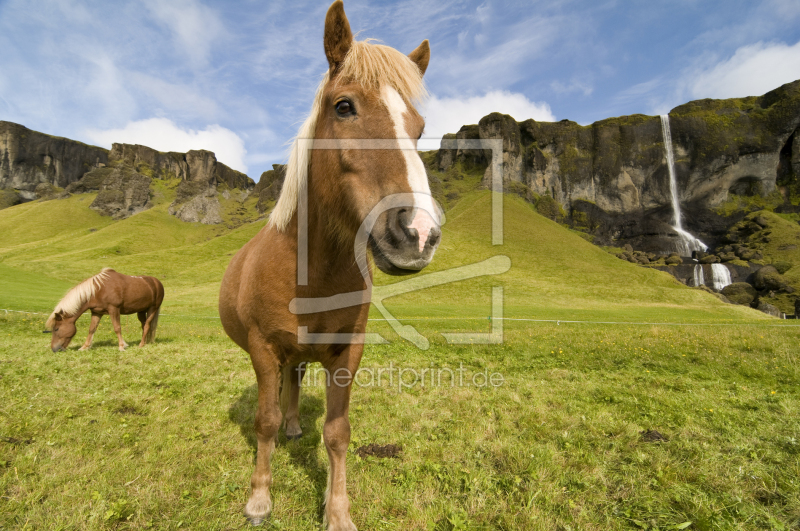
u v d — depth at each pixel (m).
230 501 2.54
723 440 3.43
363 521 2.37
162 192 143.50
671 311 37.09
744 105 99.56
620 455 3.20
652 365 6.71
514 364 6.92
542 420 3.99
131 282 8.38
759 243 79.19
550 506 2.46
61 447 3.21
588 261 60.81
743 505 2.44
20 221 109.88
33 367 5.94
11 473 2.74
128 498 2.52
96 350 7.72
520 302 39.69
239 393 4.89
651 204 96.62
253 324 2.40
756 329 13.09
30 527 2.21
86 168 155.88
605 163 100.00
